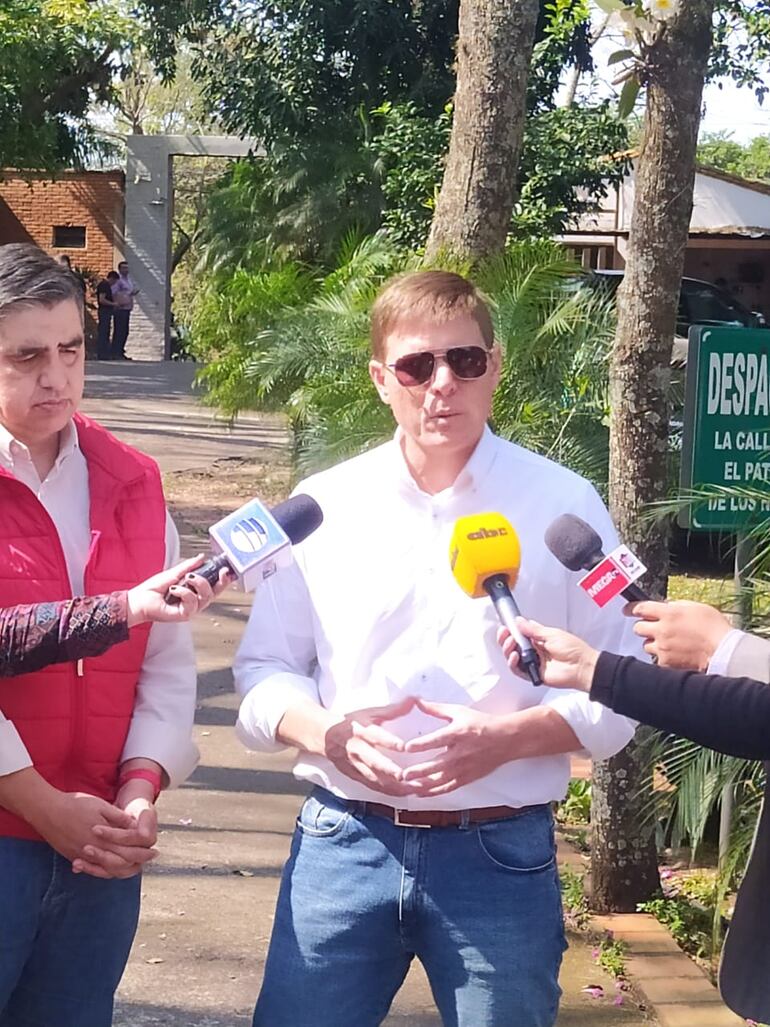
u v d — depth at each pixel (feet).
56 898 8.66
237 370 34.88
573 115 44.34
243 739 9.00
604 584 7.76
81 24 78.02
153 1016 12.80
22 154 82.94
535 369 20.40
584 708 8.15
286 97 49.70
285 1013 8.61
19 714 8.44
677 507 14.39
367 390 22.68
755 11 56.24
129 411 60.70
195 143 98.17
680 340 30.96
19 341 8.29
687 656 7.54
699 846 17.61
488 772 8.08
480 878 8.29
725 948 8.04
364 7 48.88
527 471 8.66
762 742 7.21
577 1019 13.14
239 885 15.76
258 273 38.34
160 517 8.99
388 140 43.47
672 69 14.11
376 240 28.04
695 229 76.28
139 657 8.88
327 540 8.73
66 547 8.70
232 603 28.96
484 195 21.95
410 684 8.43
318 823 8.64
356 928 8.46
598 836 15.53
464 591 8.19
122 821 8.41
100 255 104.68
